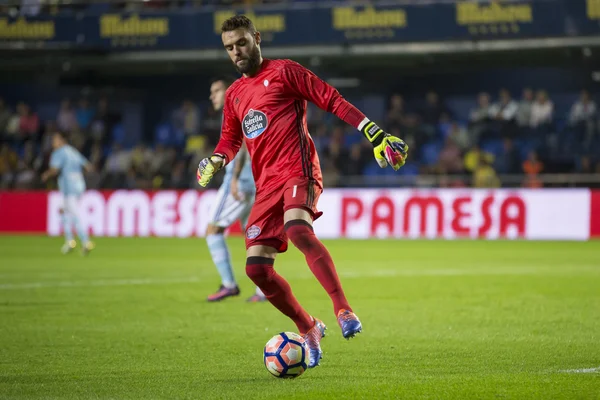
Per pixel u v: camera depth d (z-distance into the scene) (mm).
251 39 19297
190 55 90812
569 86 97438
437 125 95500
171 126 101562
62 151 60031
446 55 88375
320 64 91250
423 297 34562
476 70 98750
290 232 18219
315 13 87250
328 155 90312
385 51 87062
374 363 20188
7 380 18188
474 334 24750
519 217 77562
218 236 33562
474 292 36281
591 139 89500
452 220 78938
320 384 17516
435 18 84750
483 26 83688
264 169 19266
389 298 34219
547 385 17078
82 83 103062
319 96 18969
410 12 85312
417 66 95312
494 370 19078
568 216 76500
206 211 84000
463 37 84375
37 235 87062
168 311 30438
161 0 92438
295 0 91562
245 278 43281
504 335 24500
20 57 94062
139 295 35594
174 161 93000
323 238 80750
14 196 90062
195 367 19734
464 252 61844
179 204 84875
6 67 96875
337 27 86938
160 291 37156
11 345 23062
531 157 85062
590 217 76125
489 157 87250
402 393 16391
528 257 56969
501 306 31500
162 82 105125
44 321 27812
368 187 83500
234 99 19828
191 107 99188
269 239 18984
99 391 16969
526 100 92188
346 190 82125
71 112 99688
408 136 92625
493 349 22062
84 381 18047
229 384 17625
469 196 78688
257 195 19359
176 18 90125
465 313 29578
